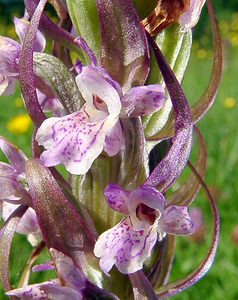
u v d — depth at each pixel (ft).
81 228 0.22
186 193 0.26
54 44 0.26
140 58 0.22
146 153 0.23
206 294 0.42
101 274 0.23
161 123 0.23
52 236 0.22
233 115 0.84
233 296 0.42
